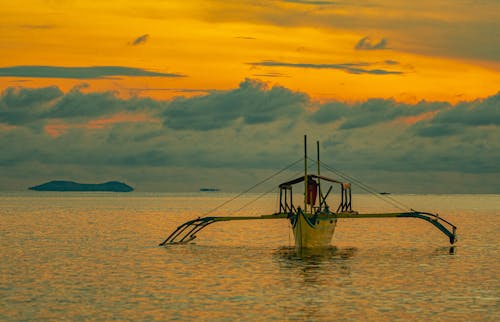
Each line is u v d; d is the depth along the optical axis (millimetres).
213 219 81000
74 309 39625
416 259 65938
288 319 37125
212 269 57500
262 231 109250
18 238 90625
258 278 52188
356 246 80688
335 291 46094
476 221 144625
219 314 38344
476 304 41500
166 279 51531
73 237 92812
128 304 41156
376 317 37719
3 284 48844
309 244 74688
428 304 41438
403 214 78250
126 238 91500
